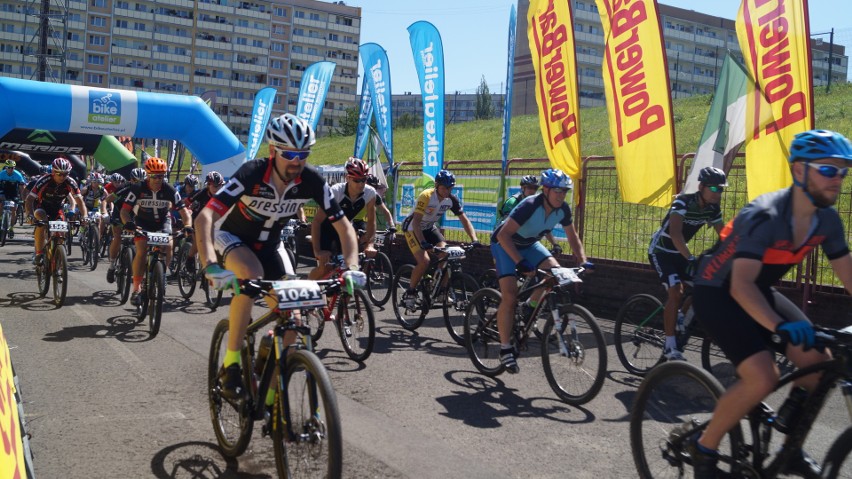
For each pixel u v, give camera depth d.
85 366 4.99
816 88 29.80
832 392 2.35
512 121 34.16
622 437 3.83
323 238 6.14
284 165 3.20
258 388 3.05
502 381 5.01
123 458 3.31
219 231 3.52
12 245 14.13
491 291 5.09
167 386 4.55
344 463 3.33
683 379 2.80
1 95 12.23
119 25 83.12
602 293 8.05
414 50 10.45
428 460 3.40
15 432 2.22
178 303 8.05
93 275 10.19
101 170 30.16
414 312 6.91
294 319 2.94
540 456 3.51
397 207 11.98
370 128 13.02
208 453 3.42
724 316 2.56
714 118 6.76
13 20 78.06
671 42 82.88
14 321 6.48
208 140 14.05
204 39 88.00
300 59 95.50
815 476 2.36
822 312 6.24
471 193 10.36
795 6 5.92
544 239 8.93
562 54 8.08
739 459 2.56
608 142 24.56
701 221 5.15
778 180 6.14
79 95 12.83
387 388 4.71
